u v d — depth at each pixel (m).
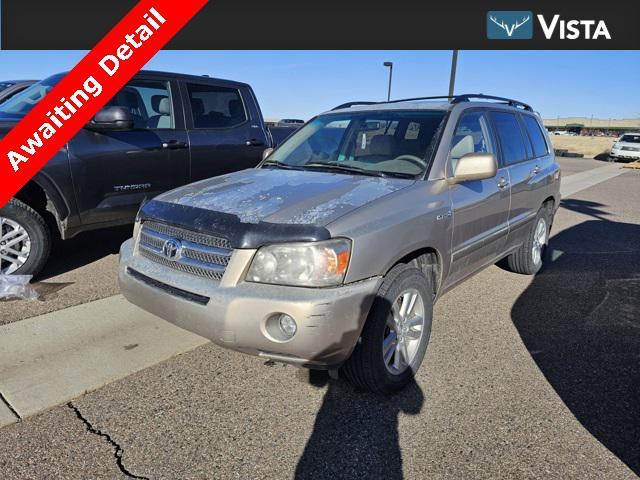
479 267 3.87
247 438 2.43
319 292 2.30
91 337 3.42
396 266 2.75
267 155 4.09
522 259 4.93
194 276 2.54
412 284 2.79
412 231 2.75
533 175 4.56
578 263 5.70
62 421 2.53
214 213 2.60
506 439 2.45
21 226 4.19
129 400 2.72
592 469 2.25
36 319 3.68
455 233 3.22
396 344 2.84
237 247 2.38
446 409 2.70
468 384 2.96
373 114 3.85
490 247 3.89
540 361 3.26
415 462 2.29
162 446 2.36
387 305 2.61
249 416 2.60
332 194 2.77
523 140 4.64
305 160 3.77
